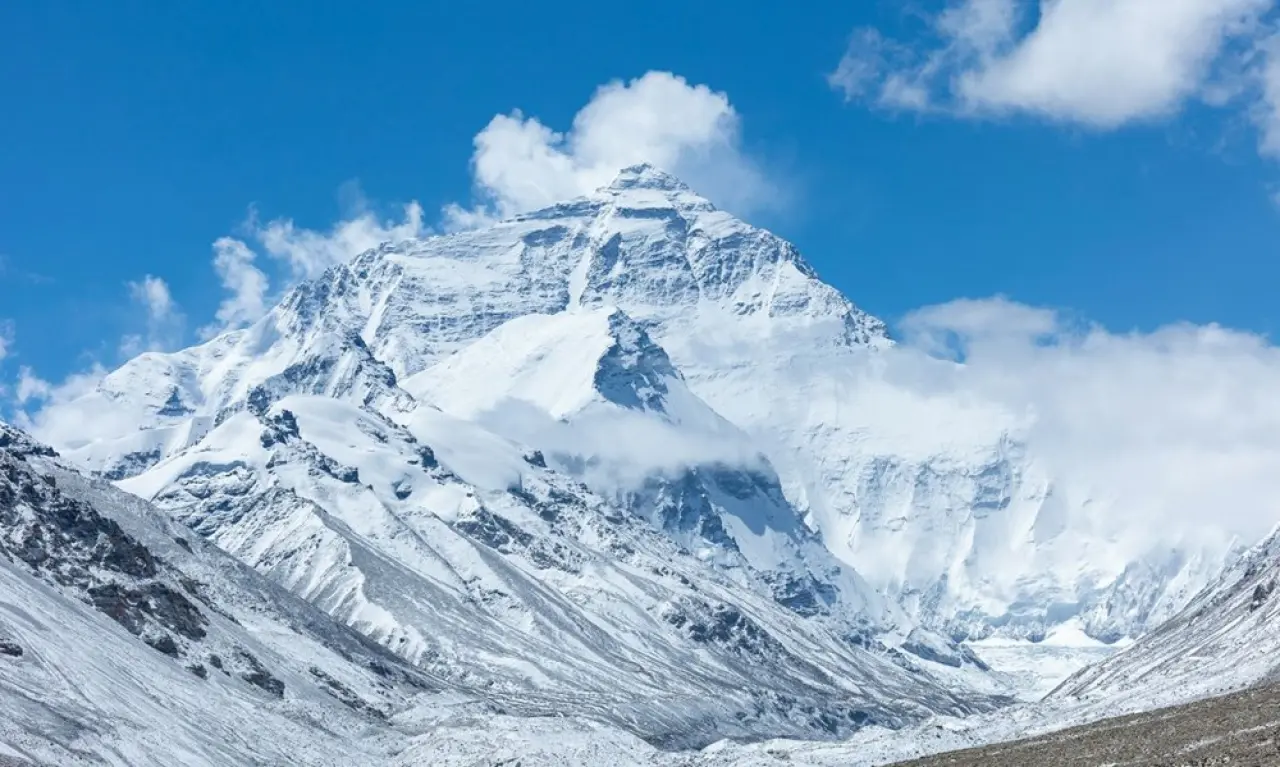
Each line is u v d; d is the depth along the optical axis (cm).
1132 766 17938
